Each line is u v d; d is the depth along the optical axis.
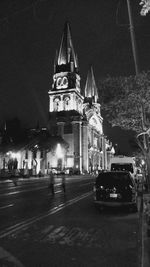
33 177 65.38
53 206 17.30
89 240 9.00
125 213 14.66
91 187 36.22
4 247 8.20
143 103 18.19
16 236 9.48
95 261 7.00
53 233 9.95
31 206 17.25
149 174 20.38
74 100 117.12
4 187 35.41
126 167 35.50
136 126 19.52
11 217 13.14
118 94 18.97
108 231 10.28
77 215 13.85
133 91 17.97
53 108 118.56
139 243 8.62
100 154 139.62
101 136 143.62
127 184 15.10
